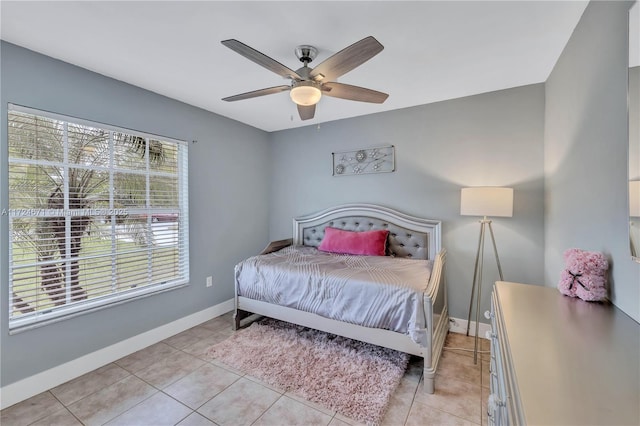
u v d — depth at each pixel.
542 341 0.91
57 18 1.64
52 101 2.08
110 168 2.44
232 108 3.19
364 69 2.30
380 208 3.33
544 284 2.56
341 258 2.92
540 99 2.58
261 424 1.70
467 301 2.93
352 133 3.56
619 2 1.19
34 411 1.82
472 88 2.69
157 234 2.80
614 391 0.67
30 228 2.01
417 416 1.76
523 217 2.66
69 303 2.20
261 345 2.61
